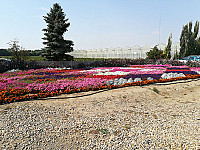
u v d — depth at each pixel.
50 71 14.52
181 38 32.97
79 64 19.09
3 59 20.23
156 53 27.94
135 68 15.85
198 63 18.53
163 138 3.25
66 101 5.57
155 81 8.52
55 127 3.64
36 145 2.97
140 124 3.88
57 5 24.14
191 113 4.49
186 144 3.01
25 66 16.77
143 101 5.78
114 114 4.50
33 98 5.66
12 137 3.12
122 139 3.26
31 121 3.84
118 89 7.23
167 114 4.49
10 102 5.18
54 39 22.64
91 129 3.64
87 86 7.20
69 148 2.96
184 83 8.76
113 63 20.09
